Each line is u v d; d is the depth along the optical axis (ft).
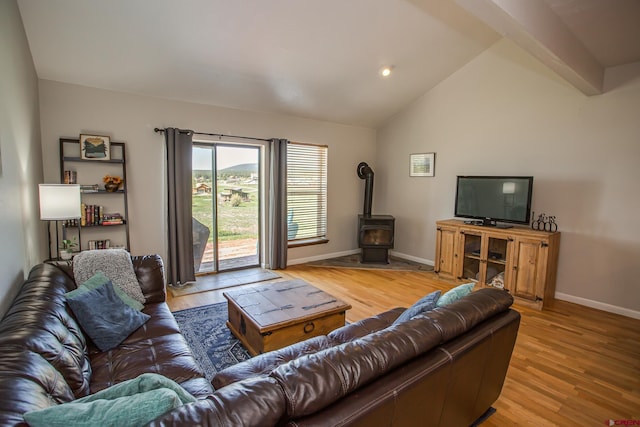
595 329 10.23
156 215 13.47
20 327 4.70
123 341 6.66
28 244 8.39
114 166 12.45
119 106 12.40
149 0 8.73
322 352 3.72
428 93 17.02
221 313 11.10
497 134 14.44
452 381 4.60
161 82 12.31
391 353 3.96
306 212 18.25
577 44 9.47
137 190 12.94
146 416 2.80
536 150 13.28
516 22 6.94
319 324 8.52
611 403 6.91
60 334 5.18
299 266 17.30
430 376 4.09
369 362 3.72
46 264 7.83
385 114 18.49
